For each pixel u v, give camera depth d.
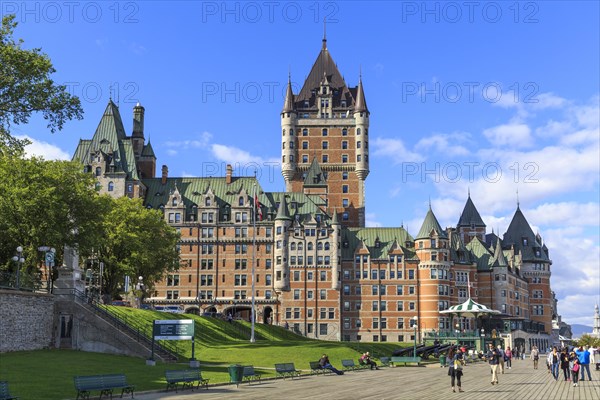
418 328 164.12
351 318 165.75
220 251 164.75
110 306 89.12
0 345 62.34
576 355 54.06
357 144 188.38
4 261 82.44
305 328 161.75
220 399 41.72
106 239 99.50
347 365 73.25
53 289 73.06
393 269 167.38
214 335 98.06
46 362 58.00
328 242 164.62
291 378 59.88
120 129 173.25
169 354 70.94
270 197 171.62
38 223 80.00
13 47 61.03
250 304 162.25
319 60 198.50
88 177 89.00
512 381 59.59
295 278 163.50
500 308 174.38
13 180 81.31
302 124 189.88
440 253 166.75
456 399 43.31
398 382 56.62
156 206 168.38
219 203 168.62
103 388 40.31
